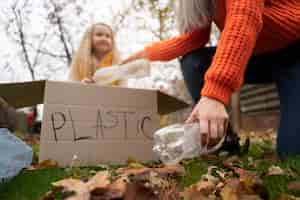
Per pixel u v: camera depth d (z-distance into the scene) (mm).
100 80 1879
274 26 1621
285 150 1831
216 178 1207
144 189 825
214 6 1705
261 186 1028
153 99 1913
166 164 1471
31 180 1229
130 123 1819
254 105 8289
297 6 1648
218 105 1147
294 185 1087
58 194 985
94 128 1707
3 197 1021
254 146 2611
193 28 1893
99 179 1020
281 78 1876
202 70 2018
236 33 1208
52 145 1591
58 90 1620
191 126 1321
